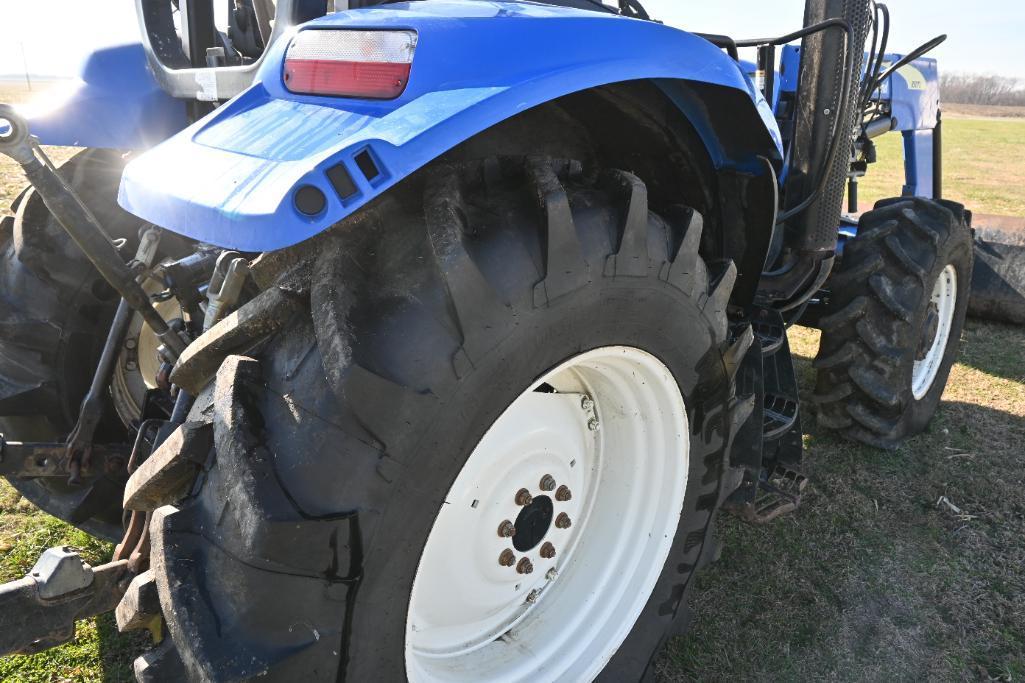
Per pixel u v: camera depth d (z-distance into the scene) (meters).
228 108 1.45
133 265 1.91
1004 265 4.82
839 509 2.91
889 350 3.09
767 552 2.64
